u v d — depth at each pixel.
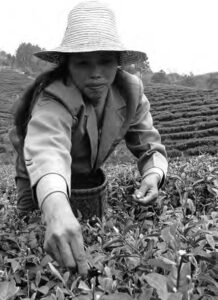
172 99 45.78
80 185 2.67
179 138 26.75
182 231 1.79
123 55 2.28
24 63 102.50
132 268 1.68
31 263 1.91
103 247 1.90
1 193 4.09
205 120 30.72
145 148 2.62
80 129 2.29
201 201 2.88
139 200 2.27
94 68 2.10
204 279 1.49
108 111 2.39
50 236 1.56
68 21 2.20
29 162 1.92
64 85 2.21
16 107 2.43
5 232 2.33
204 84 105.06
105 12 2.15
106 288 1.49
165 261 1.43
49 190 1.70
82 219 2.52
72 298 1.50
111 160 14.66
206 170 3.07
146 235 1.88
